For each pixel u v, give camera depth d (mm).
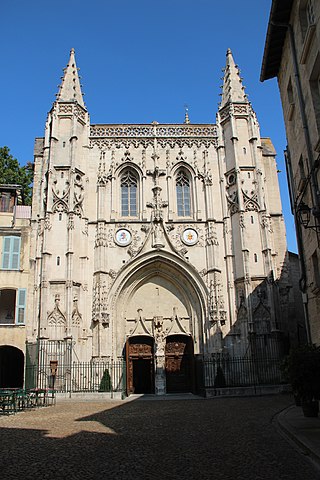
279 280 39000
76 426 16859
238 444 12594
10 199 41219
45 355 34469
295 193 23062
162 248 39156
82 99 43344
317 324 20438
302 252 22281
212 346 36875
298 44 20234
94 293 37562
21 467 10219
